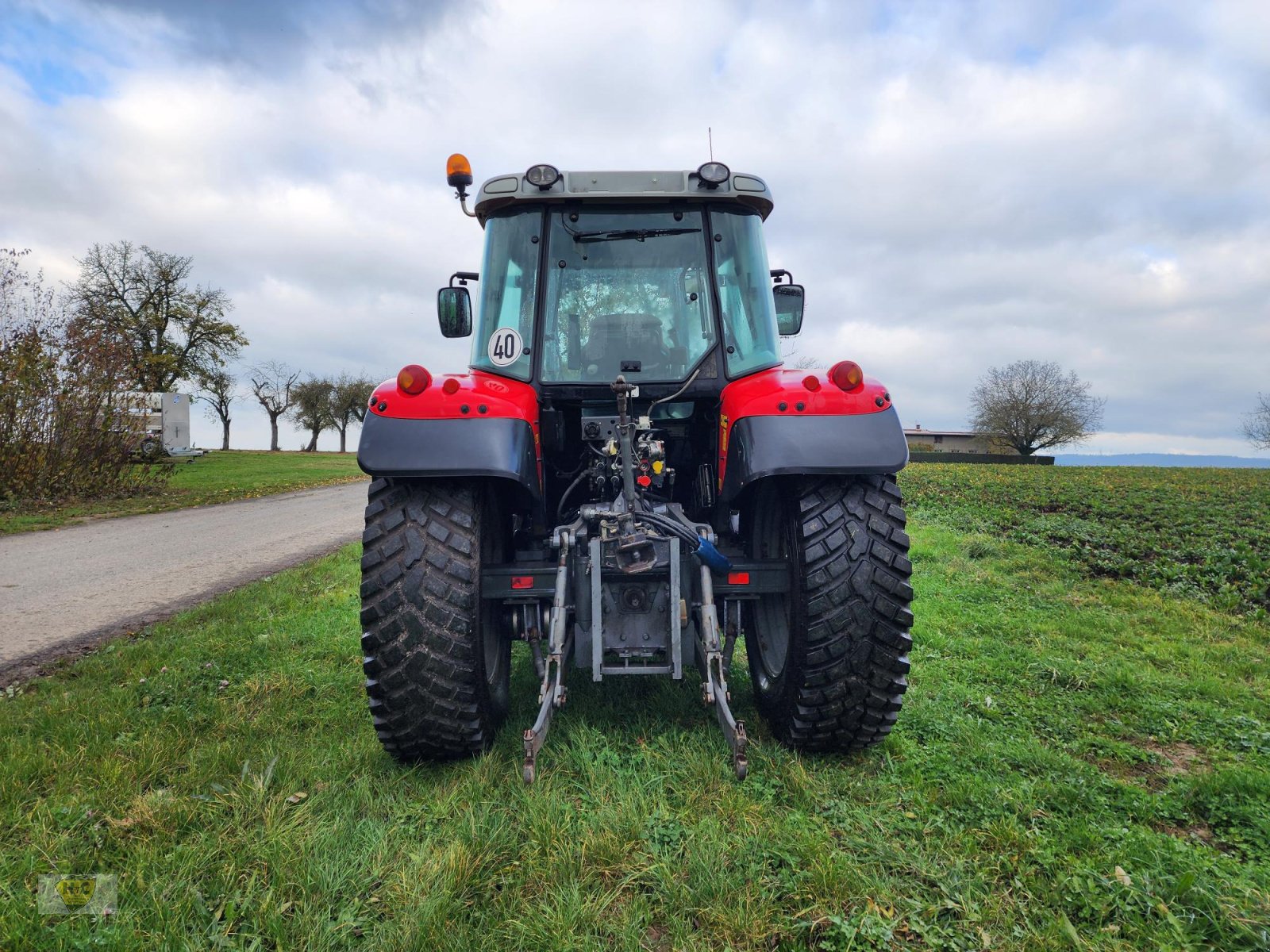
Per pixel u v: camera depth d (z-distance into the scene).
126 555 9.17
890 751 3.02
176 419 31.16
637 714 3.32
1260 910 2.00
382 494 2.87
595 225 3.47
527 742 2.38
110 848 2.28
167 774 2.79
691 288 3.45
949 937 1.90
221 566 8.37
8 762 2.80
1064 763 2.93
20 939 1.81
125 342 17.06
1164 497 16.81
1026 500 15.20
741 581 2.93
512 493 3.21
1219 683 4.11
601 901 1.99
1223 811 2.62
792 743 2.96
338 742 3.11
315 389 65.06
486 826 2.33
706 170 3.34
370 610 2.69
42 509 14.27
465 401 2.85
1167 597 6.53
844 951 1.84
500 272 3.47
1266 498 16.77
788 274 4.16
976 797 2.60
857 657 2.76
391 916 1.97
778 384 2.98
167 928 1.87
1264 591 6.81
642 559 2.71
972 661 4.43
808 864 2.17
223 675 4.12
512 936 1.88
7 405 14.56
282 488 20.42
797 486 2.92
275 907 1.97
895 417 2.87
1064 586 6.81
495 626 3.21
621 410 2.86
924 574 7.23
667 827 2.36
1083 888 2.07
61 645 5.09
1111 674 4.15
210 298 42.25
